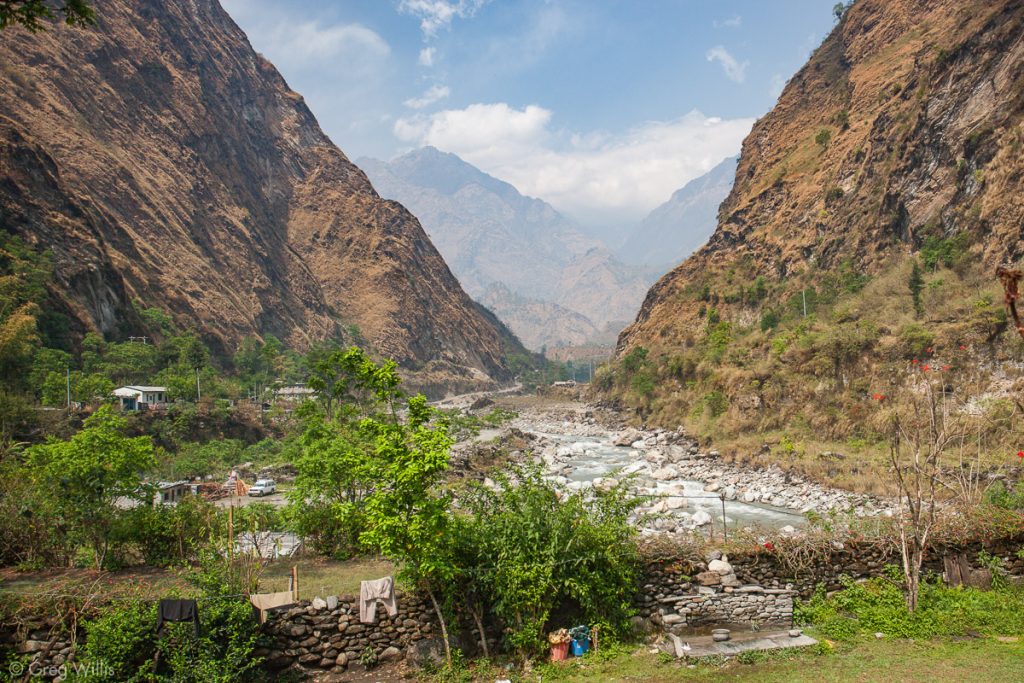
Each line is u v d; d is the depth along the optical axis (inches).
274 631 556.7
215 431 2536.9
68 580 633.6
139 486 773.3
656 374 3752.5
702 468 2134.6
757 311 3905.0
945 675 495.8
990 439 1432.1
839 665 527.5
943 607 609.0
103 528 716.7
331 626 568.7
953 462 1346.0
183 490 1531.7
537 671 548.4
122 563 727.1
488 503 644.1
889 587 630.5
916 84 3457.2
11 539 706.2
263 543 814.5
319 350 4719.5
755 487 1763.0
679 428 2994.6
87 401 2247.8
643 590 621.9
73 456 707.4
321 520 807.7
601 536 597.6
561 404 5812.0
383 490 581.6
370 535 561.3
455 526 585.0
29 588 602.9
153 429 2257.6
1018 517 678.5
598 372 5787.4
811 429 2127.2
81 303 3063.5
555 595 589.0
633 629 599.8
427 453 548.1
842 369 2165.4
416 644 571.2
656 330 4884.4
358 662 565.3
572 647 581.6
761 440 2214.6
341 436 942.4
